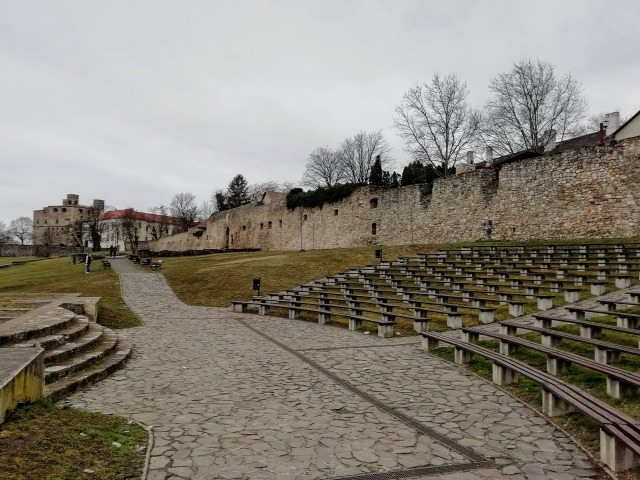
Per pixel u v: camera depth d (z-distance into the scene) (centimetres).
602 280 1652
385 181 6375
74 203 12212
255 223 5994
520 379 799
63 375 762
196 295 2303
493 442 547
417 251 2991
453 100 4416
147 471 462
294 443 545
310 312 1748
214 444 538
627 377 598
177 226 10294
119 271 3356
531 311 1427
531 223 2925
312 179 7506
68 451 459
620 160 2528
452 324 1339
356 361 977
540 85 4156
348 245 4341
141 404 686
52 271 3578
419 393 745
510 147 4397
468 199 3322
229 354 1053
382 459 502
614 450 463
